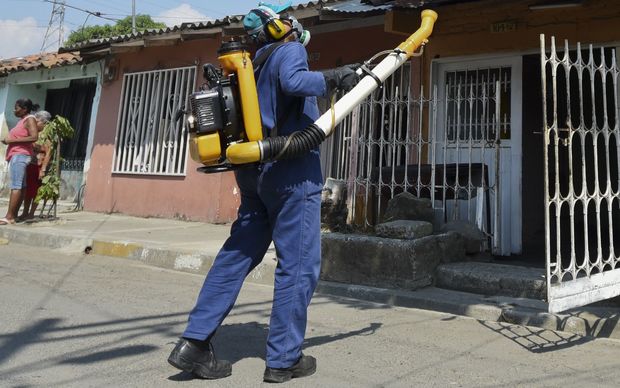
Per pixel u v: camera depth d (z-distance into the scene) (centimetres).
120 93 1099
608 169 386
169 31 932
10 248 771
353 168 663
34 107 927
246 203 300
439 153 684
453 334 391
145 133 1053
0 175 1327
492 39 651
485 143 609
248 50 299
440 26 687
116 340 363
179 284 561
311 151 291
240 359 330
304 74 271
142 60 1073
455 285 503
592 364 327
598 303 424
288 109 286
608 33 584
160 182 1013
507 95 654
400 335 387
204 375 290
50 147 891
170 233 820
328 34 811
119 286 537
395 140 648
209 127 271
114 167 1090
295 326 290
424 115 696
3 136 1315
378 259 511
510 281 472
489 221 602
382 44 762
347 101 284
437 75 699
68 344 352
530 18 629
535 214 800
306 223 286
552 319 403
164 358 329
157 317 422
